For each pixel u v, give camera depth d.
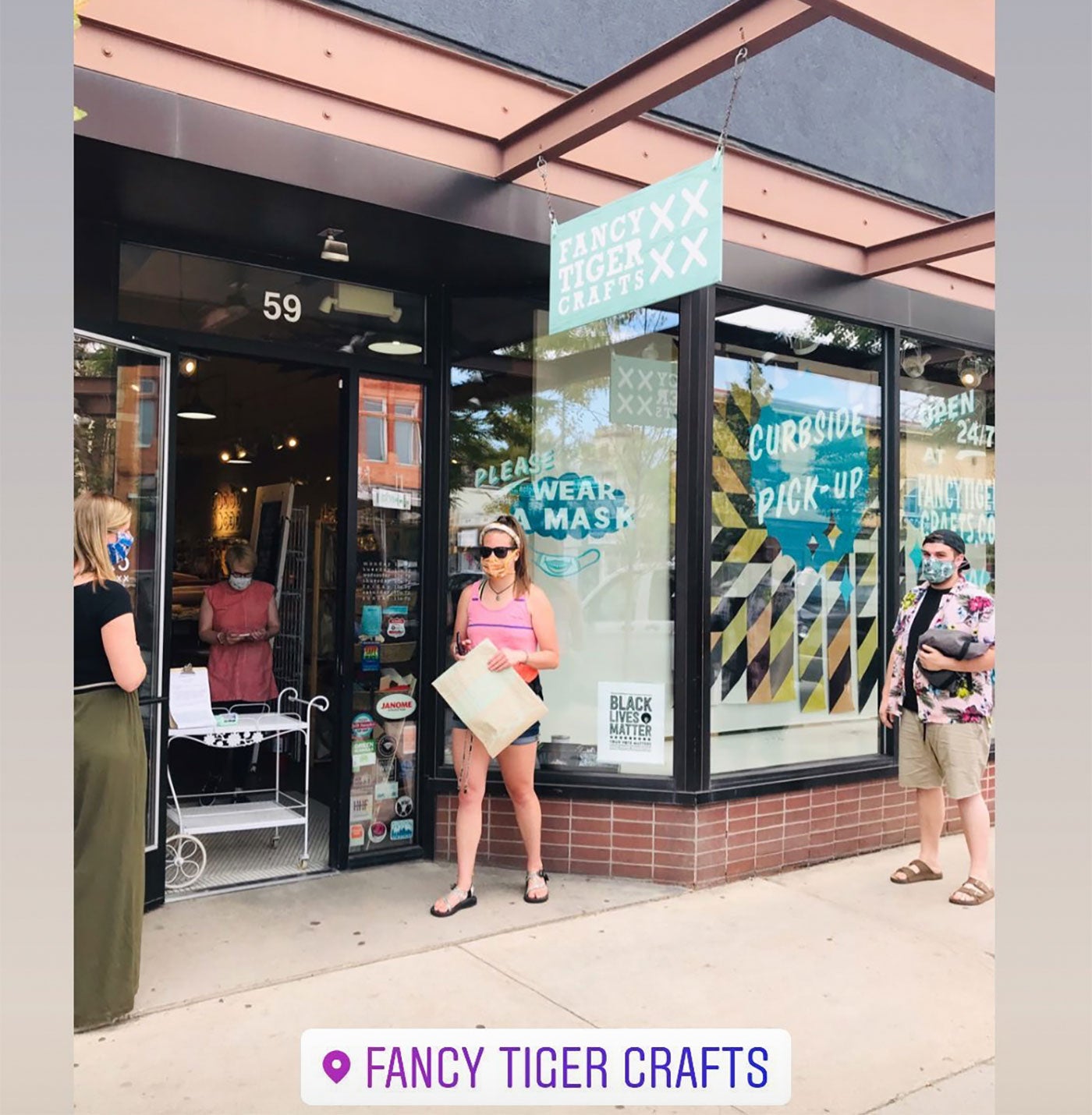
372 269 4.91
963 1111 2.84
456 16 4.34
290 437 7.87
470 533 5.16
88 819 3.19
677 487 4.87
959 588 4.73
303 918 4.24
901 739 4.88
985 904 4.54
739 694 5.16
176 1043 3.12
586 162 4.63
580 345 5.14
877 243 5.58
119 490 4.26
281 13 3.85
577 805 4.88
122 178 3.78
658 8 5.05
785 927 4.23
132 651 3.21
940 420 6.15
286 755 7.00
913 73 6.11
